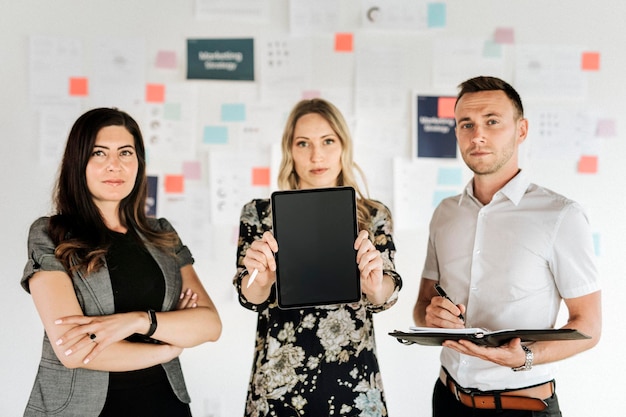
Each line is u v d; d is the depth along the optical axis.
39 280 1.69
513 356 1.71
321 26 2.45
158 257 1.88
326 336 1.81
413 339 1.75
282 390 1.78
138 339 1.81
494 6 2.48
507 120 1.91
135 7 2.43
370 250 1.70
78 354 1.64
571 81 2.49
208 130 2.45
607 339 2.46
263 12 2.45
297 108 2.07
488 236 1.93
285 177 2.07
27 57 2.39
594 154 2.48
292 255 1.73
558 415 1.90
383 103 2.46
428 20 2.47
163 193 2.45
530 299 1.86
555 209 1.87
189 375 2.41
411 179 2.47
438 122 2.47
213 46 2.44
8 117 2.38
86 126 1.79
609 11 2.50
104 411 1.71
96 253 1.73
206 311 1.88
